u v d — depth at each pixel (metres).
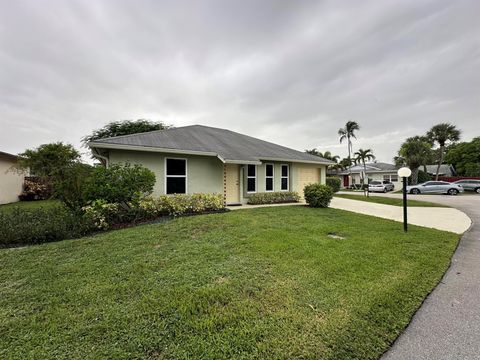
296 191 14.25
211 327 2.31
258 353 2.00
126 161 8.81
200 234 5.67
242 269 3.68
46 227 5.46
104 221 6.43
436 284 3.39
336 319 2.45
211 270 3.64
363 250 4.68
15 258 4.21
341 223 7.32
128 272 3.59
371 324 2.41
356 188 31.95
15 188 14.95
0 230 5.20
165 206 8.23
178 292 2.98
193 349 2.03
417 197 18.91
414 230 6.59
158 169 9.48
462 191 21.47
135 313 2.54
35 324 2.38
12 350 2.04
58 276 3.48
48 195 15.95
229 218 7.45
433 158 30.95
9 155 13.56
